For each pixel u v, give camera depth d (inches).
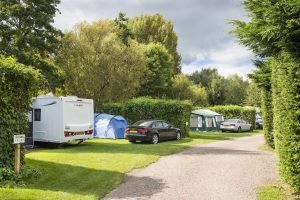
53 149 719.1
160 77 1907.0
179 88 2178.9
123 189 358.6
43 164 485.7
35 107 768.9
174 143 876.6
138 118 1107.9
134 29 2226.9
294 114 288.8
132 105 1117.1
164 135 905.5
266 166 496.1
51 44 1242.0
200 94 2332.7
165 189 357.4
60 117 743.1
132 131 866.1
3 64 377.4
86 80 1378.0
